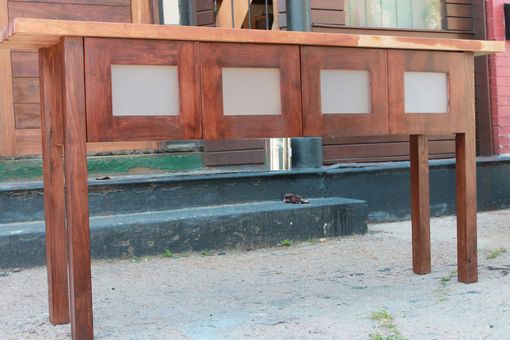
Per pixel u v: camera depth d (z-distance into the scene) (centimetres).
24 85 548
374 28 657
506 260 406
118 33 256
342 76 309
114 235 446
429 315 286
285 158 589
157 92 269
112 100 261
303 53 297
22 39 260
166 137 270
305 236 507
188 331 277
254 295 341
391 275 377
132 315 307
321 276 383
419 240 373
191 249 469
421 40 322
